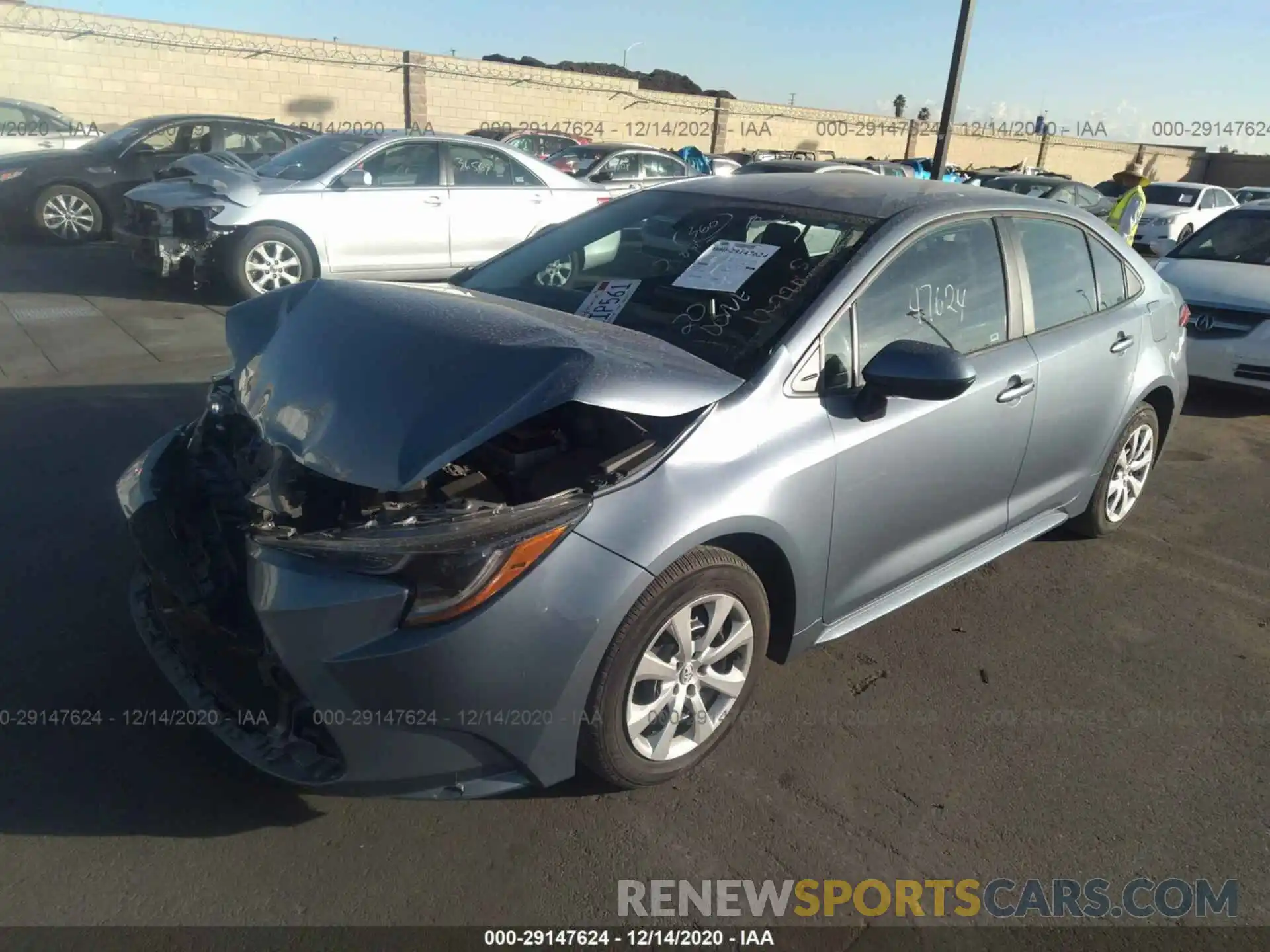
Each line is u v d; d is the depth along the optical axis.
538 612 2.38
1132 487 4.77
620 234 3.75
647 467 2.61
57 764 2.86
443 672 2.31
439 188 9.36
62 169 11.56
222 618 2.77
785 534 2.86
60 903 2.40
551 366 2.53
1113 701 3.48
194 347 7.48
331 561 2.35
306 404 2.71
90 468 5.03
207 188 8.70
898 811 2.87
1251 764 3.17
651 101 26.70
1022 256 3.80
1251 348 6.83
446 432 2.42
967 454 3.47
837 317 3.06
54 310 8.46
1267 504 5.44
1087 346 4.00
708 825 2.78
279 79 20.50
